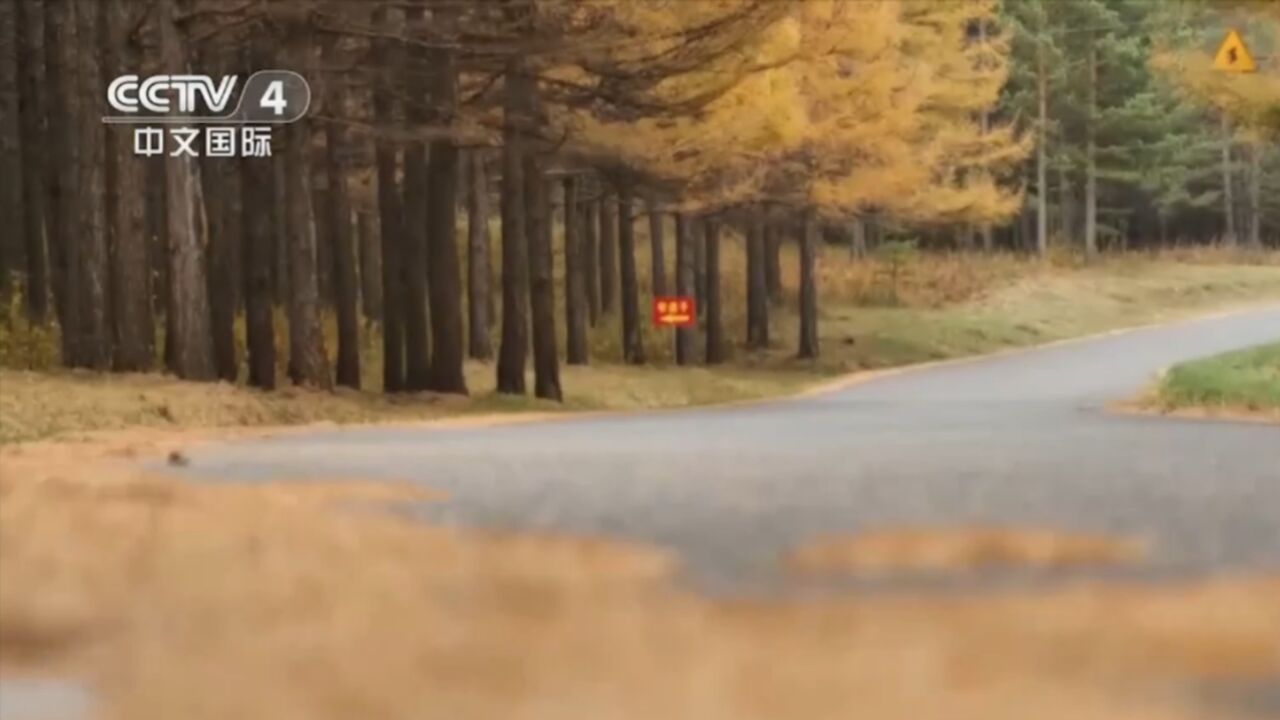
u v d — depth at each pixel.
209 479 25.00
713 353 101.00
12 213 75.38
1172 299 139.38
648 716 8.37
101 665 10.02
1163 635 10.21
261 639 10.51
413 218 64.56
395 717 8.47
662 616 11.31
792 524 17.66
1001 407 55.94
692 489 22.33
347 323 64.81
